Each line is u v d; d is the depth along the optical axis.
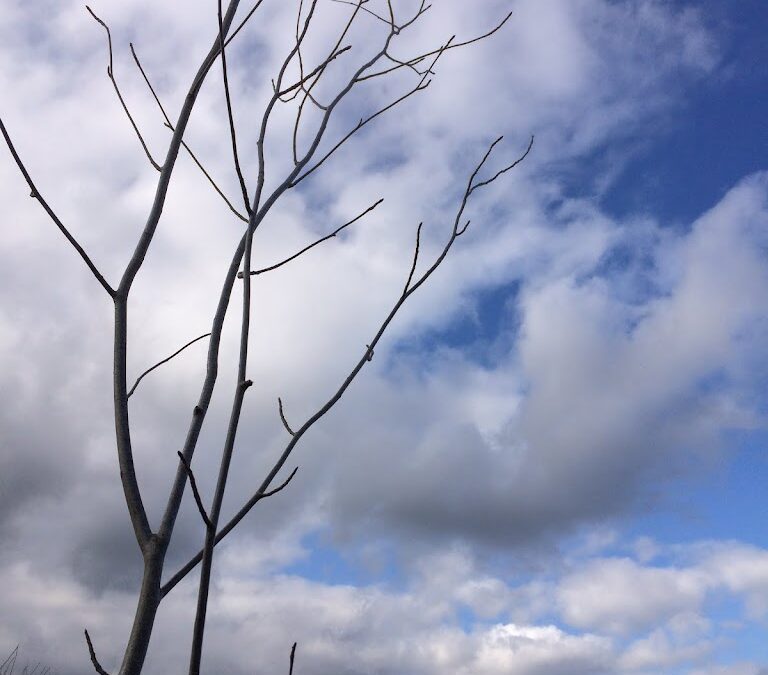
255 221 1.67
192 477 1.32
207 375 1.61
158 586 1.40
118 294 1.64
